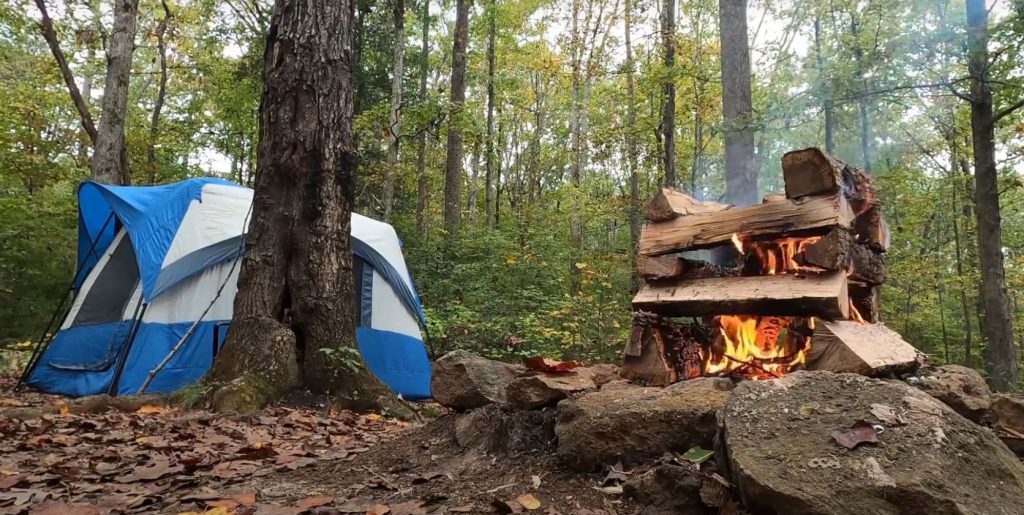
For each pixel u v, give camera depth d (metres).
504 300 9.95
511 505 2.19
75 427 4.18
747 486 1.82
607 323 8.77
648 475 2.21
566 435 2.59
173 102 21.25
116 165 10.02
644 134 13.16
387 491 2.60
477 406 3.38
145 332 6.24
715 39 16.61
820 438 1.91
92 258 8.05
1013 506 1.69
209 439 3.80
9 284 11.87
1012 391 7.77
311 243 5.88
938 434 1.83
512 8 18.75
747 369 2.82
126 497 2.49
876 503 1.66
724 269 3.14
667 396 2.53
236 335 5.58
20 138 12.68
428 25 19.47
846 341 2.50
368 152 15.30
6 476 2.81
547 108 26.11
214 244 6.59
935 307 12.86
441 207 20.14
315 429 4.48
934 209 14.05
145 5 15.91
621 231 16.05
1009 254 14.68
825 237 2.60
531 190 24.28
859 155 12.62
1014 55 7.38
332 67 6.07
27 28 11.53
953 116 12.90
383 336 7.38
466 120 13.37
